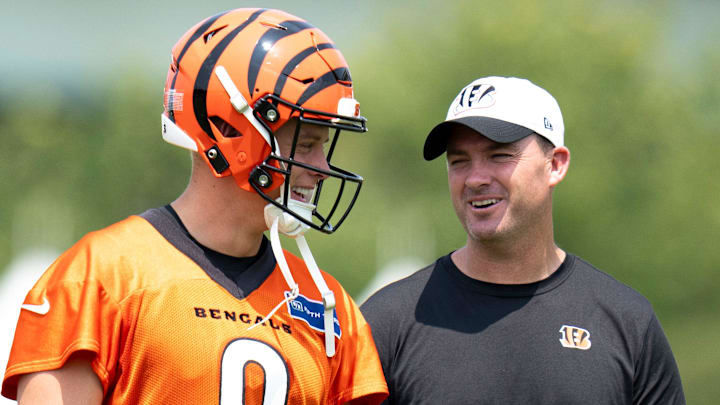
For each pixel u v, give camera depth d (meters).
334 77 11.40
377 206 108.06
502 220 13.78
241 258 11.45
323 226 11.50
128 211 147.12
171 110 11.58
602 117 109.00
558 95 108.62
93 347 10.00
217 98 11.23
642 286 108.44
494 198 13.85
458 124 14.07
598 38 110.06
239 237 11.40
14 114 171.00
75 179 148.25
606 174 106.88
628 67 109.88
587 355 13.48
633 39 110.38
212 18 11.78
